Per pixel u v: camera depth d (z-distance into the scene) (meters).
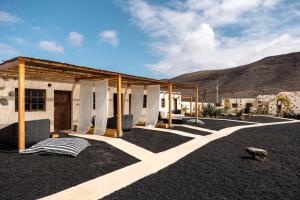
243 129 13.73
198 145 8.52
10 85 9.10
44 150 6.47
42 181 4.54
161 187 4.39
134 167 5.65
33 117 9.91
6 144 7.30
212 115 23.59
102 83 10.58
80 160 6.07
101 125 10.41
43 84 10.30
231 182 4.73
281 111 27.83
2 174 4.84
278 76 68.12
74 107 11.77
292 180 4.90
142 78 11.45
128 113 15.19
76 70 8.70
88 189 4.23
